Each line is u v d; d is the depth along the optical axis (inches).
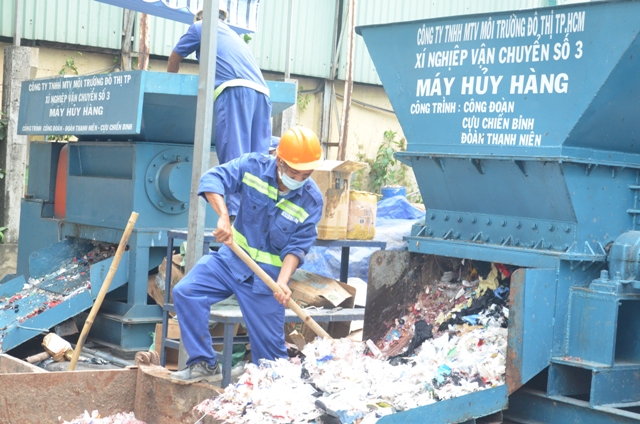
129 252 256.8
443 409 154.8
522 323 166.6
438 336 195.2
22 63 352.8
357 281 298.5
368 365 170.1
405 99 203.8
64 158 300.4
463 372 169.8
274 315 185.6
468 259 208.1
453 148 192.9
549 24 172.4
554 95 172.1
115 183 266.4
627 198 182.5
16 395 170.7
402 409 151.7
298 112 494.6
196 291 184.1
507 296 192.9
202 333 184.1
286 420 149.6
